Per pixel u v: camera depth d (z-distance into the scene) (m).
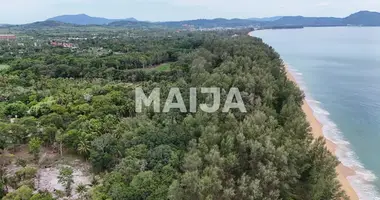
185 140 70.12
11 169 68.00
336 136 93.38
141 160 62.22
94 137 73.75
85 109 90.31
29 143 73.06
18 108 93.25
